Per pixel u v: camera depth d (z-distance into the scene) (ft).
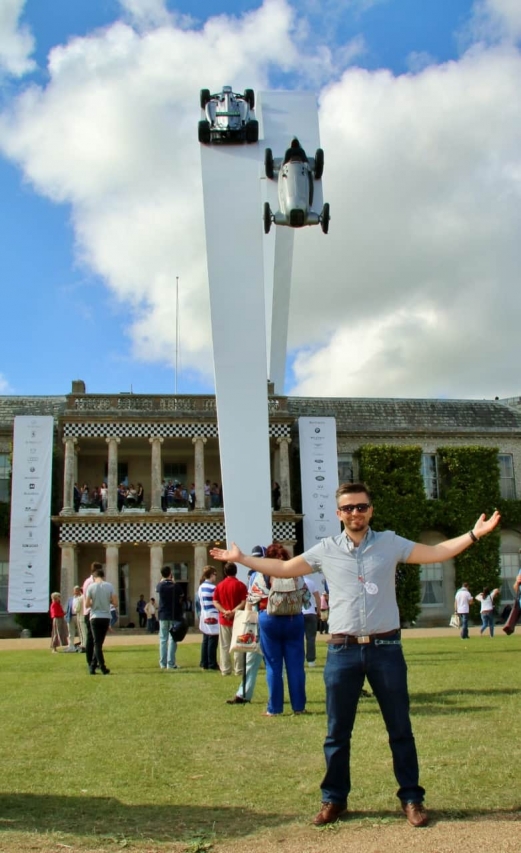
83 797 20.16
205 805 19.29
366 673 18.43
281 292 92.94
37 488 127.24
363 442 148.87
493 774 21.31
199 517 132.87
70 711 34.76
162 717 32.86
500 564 147.43
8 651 87.10
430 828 16.87
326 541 19.43
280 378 91.97
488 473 147.84
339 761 18.11
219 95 75.66
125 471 148.56
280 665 33.63
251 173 74.33
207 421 135.85
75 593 82.69
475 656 61.82
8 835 17.01
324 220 73.56
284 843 16.33
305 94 76.74
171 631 56.95
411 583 141.08
